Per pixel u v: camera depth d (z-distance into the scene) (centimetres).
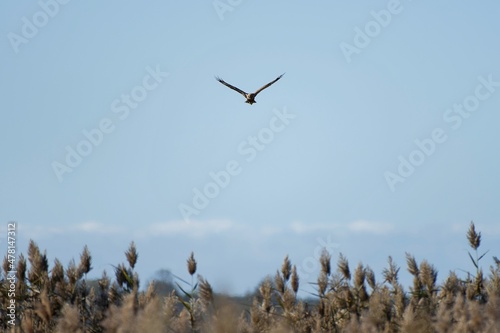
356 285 3472
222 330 2711
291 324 3212
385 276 3534
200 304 3002
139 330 2669
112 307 2955
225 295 2803
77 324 2970
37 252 3509
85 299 3419
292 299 3350
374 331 2903
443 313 2958
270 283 3331
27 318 3125
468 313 2927
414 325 2881
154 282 3048
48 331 3200
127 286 3431
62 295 3381
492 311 2841
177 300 3041
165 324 2903
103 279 3494
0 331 3334
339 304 3453
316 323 3291
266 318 3148
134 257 3422
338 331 3306
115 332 2817
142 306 2948
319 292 3528
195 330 2936
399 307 3206
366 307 3441
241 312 3148
